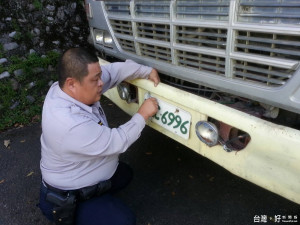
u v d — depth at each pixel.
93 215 1.77
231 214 2.18
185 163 2.71
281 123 1.62
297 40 1.26
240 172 1.57
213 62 1.62
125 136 1.70
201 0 1.52
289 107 1.38
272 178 1.44
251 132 1.42
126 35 2.12
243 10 1.38
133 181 2.52
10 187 2.59
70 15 4.21
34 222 2.25
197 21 1.57
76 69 1.56
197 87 2.01
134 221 1.83
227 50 1.50
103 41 2.43
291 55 1.31
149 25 1.90
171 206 2.27
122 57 2.28
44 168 1.82
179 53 1.78
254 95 1.50
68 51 1.60
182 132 1.82
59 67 1.62
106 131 1.64
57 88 1.75
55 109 1.61
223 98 1.82
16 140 3.21
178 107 1.78
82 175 1.76
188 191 2.40
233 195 2.34
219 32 1.52
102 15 2.26
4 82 3.51
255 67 1.46
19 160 2.92
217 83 1.65
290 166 1.34
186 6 1.61
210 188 2.42
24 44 3.82
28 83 3.65
